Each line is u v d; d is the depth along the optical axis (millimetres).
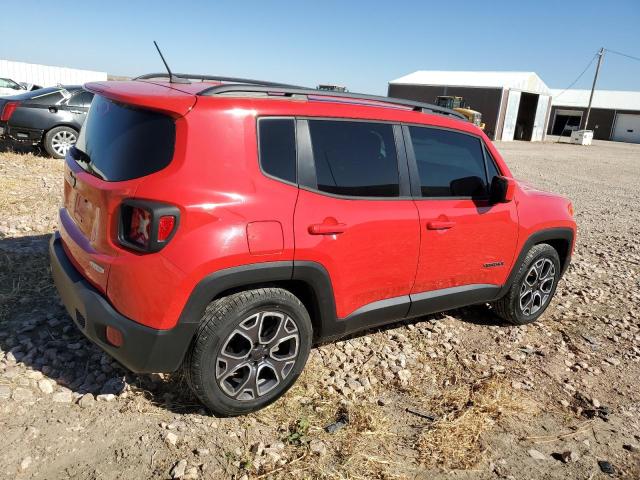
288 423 3055
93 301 2693
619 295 5906
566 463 3029
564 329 4820
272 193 2867
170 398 3088
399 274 3523
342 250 3141
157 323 2619
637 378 4082
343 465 2773
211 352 2754
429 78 43969
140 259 2568
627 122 53594
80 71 30906
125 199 2604
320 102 3195
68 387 3074
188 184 2627
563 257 4891
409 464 2869
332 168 3166
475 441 3104
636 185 16781
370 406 3312
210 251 2631
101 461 2578
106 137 2918
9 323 3666
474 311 4973
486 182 4078
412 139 3611
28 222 5863
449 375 3807
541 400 3631
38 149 11047
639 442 3285
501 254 4164
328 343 3975
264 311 2902
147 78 3799
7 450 2553
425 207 3600
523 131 41938
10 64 28781
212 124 2734
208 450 2734
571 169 20234
